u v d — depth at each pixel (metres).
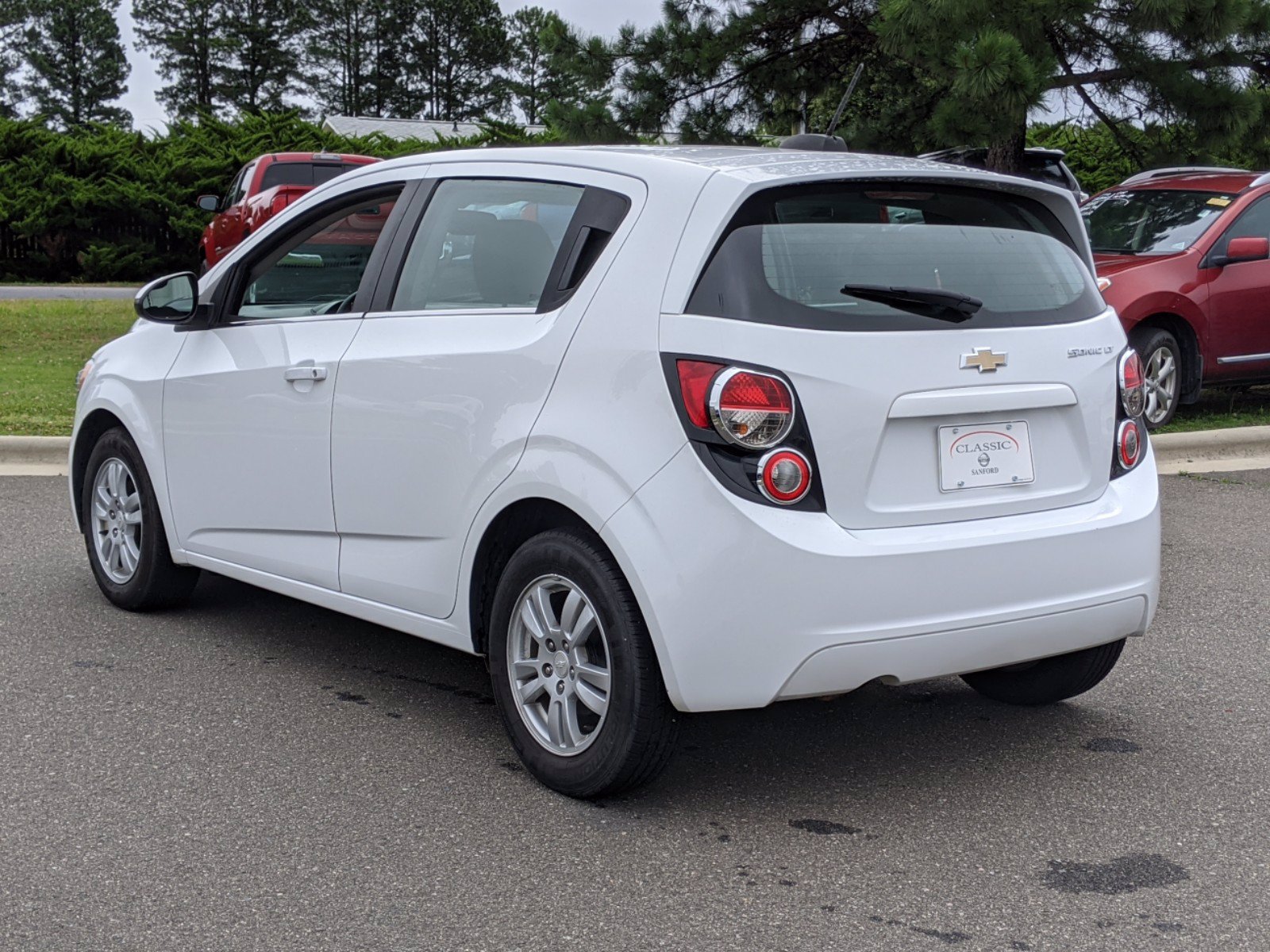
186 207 28.39
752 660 3.46
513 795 3.89
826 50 16.33
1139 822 3.79
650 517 3.50
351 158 18.62
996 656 3.74
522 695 3.97
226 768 4.04
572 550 3.73
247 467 4.89
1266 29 12.57
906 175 3.82
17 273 28.06
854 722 4.62
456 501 4.08
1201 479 9.05
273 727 4.39
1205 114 12.98
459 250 4.30
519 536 4.08
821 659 3.47
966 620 3.63
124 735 4.27
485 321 4.10
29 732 4.27
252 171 18.33
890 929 3.14
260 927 3.08
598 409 3.66
